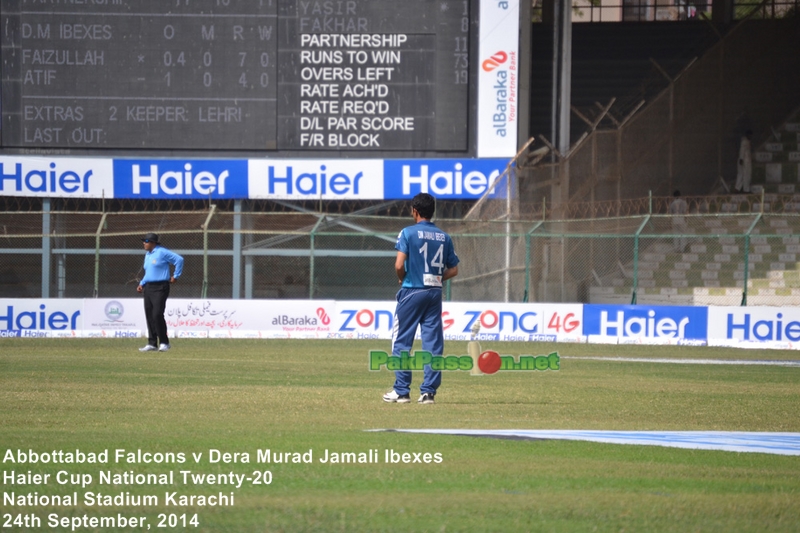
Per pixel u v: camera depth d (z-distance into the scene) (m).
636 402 33.88
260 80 78.88
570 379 43.28
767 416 30.31
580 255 87.56
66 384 37.47
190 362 49.72
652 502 16.98
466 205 81.50
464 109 79.19
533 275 80.56
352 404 31.56
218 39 78.62
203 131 79.12
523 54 85.25
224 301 70.88
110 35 78.56
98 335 70.31
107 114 79.00
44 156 79.31
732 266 90.50
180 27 78.50
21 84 78.69
